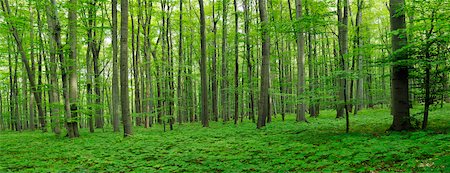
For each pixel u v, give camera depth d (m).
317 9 16.39
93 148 11.65
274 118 24.86
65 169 8.00
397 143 7.61
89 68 25.22
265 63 16.47
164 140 12.98
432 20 8.80
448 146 6.50
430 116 14.27
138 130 19.78
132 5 22.83
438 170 5.02
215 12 28.00
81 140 14.45
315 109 22.83
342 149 7.71
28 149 12.25
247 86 21.08
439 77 9.84
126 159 9.10
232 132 14.78
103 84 22.22
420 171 5.20
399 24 10.38
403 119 10.23
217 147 10.24
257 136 12.57
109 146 11.91
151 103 26.12
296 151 8.27
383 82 28.72
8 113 33.50
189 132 16.23
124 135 14.90
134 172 7.28
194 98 37.56
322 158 7.21
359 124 13.98
